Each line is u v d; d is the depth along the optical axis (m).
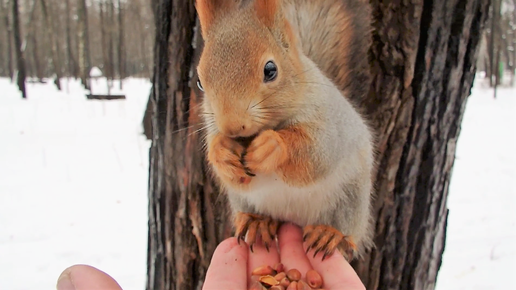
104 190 0.81
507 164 1.00
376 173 0.35
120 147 1.14
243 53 0.26
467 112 1.89
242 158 0.27
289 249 0.31
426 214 0.36
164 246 0.39
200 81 0.27
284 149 0.27
